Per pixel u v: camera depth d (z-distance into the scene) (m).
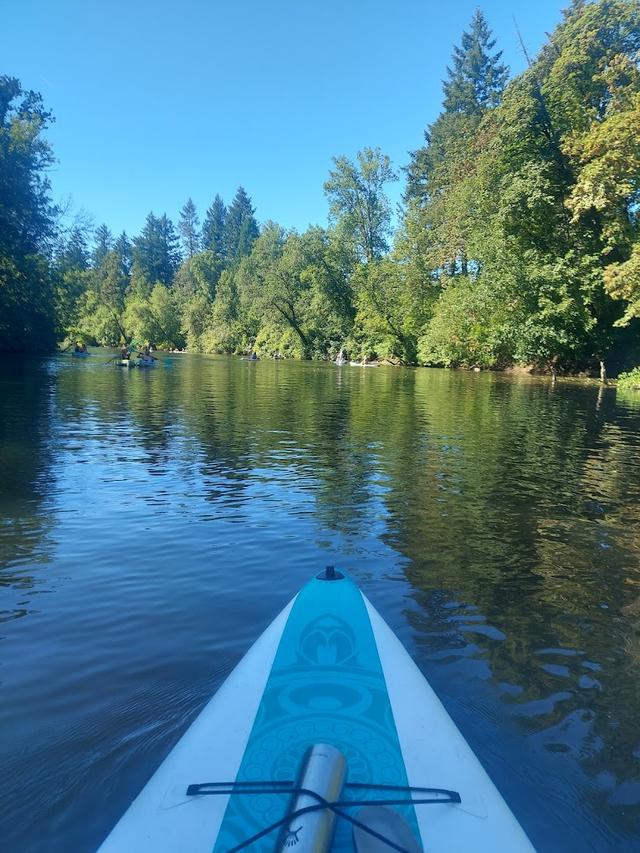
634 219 25.75
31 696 3.21
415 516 6.51
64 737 2.91
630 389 24.00
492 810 2.21
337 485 7.65
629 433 12.43
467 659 3.71
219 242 103.94
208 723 2.62
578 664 3.71
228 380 24.66
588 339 29.53
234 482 7.66
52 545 5.38
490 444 10.74
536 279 28.19
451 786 2.30
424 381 27.00
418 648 3.82
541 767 2.81
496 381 27.64
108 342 76.06
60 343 46.00
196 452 9.38
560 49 26.39
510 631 4.10
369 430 11.92
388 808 2.10
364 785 2.26
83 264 41.62
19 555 5.14
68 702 3.17
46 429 11.06
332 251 51.69
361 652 3.16
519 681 3.50
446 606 4.43
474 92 50.03
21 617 4.07
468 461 9.28
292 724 2.62
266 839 2.02
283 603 4.37
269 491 7.29
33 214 32.50
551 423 13.62
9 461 8.42
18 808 2.51
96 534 5.68
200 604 4.31
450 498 7.23
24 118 32.44
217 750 2.45
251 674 2.98
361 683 2.93
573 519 6.56
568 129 26.62
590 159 24.81
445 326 38.09
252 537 5.70
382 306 46.03
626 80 24.28
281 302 57.09
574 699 3.34
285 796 2.21
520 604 4.51
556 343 29.42
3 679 3.36
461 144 37.25
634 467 9.14
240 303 69.38
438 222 42.53
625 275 22.44
